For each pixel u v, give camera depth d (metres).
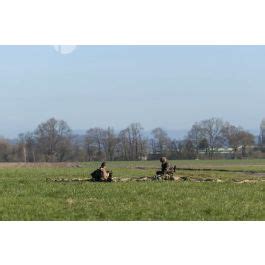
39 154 134.50
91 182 42.47
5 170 66.44
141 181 43.56
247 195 33.78
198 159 135.62
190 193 34.50
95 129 136.50
